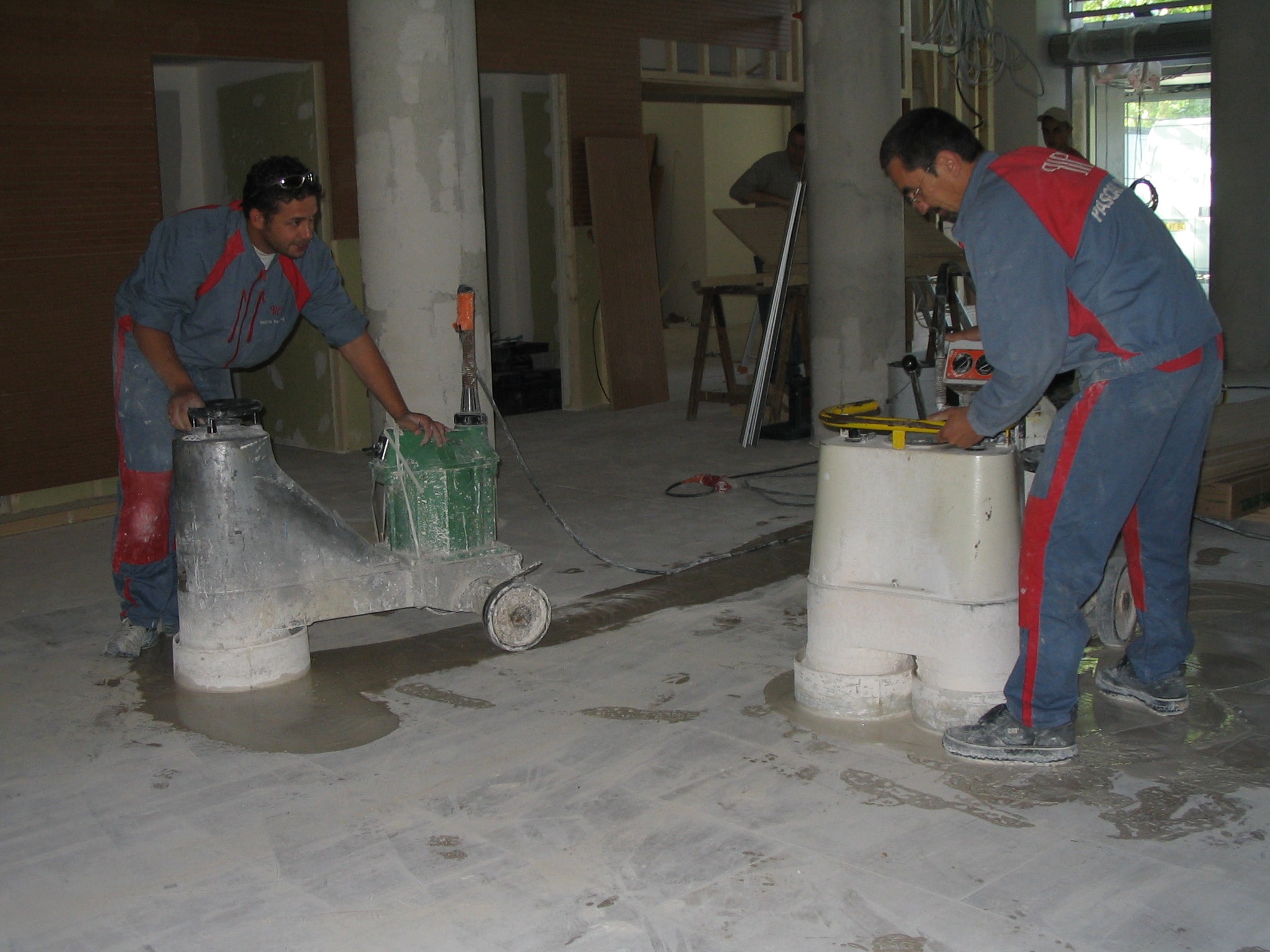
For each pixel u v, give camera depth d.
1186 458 2.86
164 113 7.52
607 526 5.14
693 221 15.09
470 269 5.65
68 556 4.97
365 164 5.48
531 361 8.63
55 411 5.82
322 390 7.19
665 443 7.08
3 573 4.73
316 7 6.76
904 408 5.45
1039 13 11.45
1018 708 2.76
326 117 6.89
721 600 4.11
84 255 5.84
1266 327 9.37
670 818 2.56
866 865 2.34
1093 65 11.83
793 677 3.32
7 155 5.54
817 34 6.26
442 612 4.01
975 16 10.83
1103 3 12.27
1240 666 3.36
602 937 2.13
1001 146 11.84
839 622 3.03
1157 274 2.58
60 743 3.04
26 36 5.57
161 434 3.50
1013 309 2.55
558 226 8.30
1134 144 13.48
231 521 3.30
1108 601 3.48
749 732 2.99
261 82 7.15
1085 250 2.55
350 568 3.46
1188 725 2.98
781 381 7.16
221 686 3.35
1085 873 2.29
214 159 7.62
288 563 3.38
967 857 2.37
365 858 2.42
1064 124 7.15
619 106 8.50
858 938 2.11
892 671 3.05
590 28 8.23
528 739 2.99
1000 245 2.54
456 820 2.58
